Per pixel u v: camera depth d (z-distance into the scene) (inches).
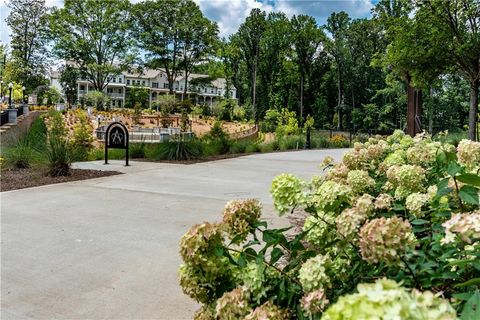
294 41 1834.4
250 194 251.4
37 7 1761.8
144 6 1803.6
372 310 25.9
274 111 1478.8
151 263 131.7
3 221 182.4
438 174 87.8
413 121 574.2
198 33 1862.7
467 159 92.9
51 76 2266.2
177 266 128.9
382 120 1561.3
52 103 1871.3
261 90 1962.4
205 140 580.1
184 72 2105.1
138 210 207.0
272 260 59.9
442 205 69.9
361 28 1705.2
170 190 265.6
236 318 52.0
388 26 535.2
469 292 41.1
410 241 45.2
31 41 1769.2
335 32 1822.1
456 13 478.0
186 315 97.0
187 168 382.9
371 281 50.6
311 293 47.0
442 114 1288.1
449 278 45.9
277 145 692.7
